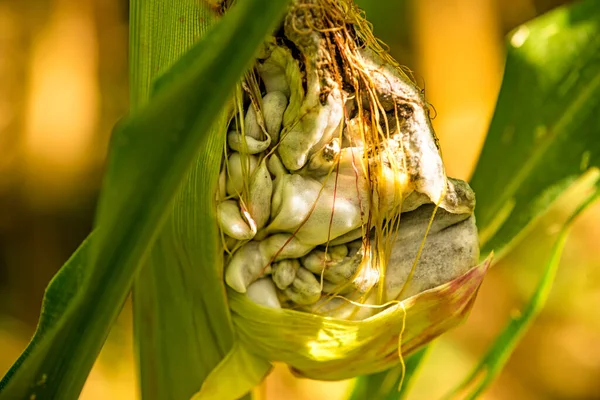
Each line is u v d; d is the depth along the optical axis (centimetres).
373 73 77
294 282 78
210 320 81
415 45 206
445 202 78
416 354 90
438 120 215
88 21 232
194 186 78
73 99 230
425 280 79
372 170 77
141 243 72
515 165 90
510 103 91
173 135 70
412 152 77
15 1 228
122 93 239
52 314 76
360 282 78
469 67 212
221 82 70
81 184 238
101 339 75
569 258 242
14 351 217
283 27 76
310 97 76
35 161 231
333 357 80
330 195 77
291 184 77
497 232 90
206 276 80
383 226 78
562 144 90
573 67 90
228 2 77
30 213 236
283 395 205
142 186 71
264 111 77
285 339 79
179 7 78
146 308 82
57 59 229
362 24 78
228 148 77
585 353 242
